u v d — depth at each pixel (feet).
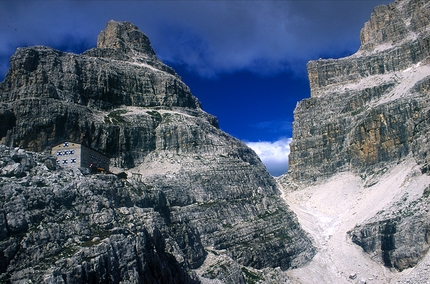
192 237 396.78
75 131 524.52
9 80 542.98
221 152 625.82
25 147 490.90
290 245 524.93
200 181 528.22
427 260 462.60
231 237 470.80
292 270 501.97
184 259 308.60
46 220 222.69
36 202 225.76
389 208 576.20
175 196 476.54
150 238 273.95
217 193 529.86
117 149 559.38
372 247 547.08
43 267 198.29
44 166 262.26
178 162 561.43
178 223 398.21
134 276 230.68
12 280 188.24
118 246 233.76
